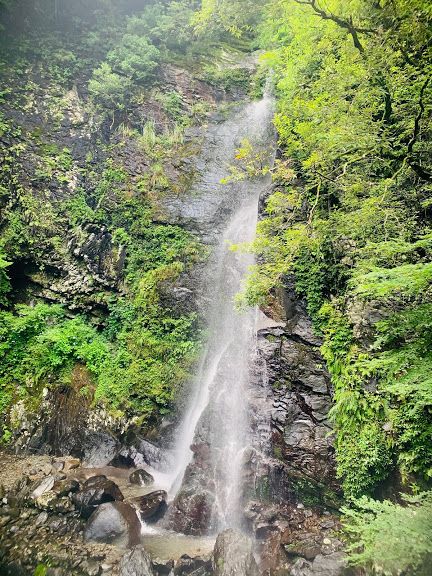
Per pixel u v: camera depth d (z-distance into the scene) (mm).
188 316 11945
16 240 11812
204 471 8195
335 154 7180
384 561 4238
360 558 4406
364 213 6703
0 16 15703
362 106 7145
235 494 7707
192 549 6734
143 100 17188
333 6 6344
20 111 14047
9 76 14695
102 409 10539
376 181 7566
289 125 8422
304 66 9695
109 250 12977
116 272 12781
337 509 7242
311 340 8750
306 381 8367
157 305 12117
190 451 9758
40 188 12828
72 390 10695
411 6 5473
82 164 14062
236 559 5898
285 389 8523
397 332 4707
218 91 19281
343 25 6301
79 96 15711
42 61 15906
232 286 12328
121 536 6695
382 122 6590
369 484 6750
